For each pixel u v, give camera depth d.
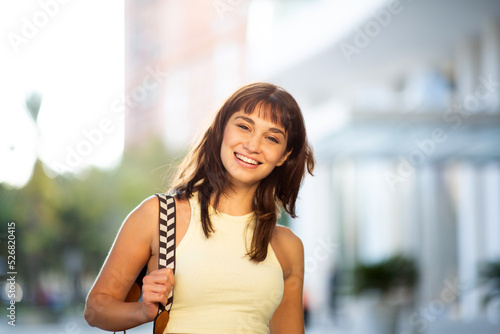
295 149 2.41
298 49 15.63
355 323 9.83
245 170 2.24
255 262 2.25
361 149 13.50
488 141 12.01
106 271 2.19
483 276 12.34
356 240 16.72
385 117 10.95
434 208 13.97
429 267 13.68
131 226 2.21
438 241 13.83
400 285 9.45
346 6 14.28
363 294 9.49
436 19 13.14
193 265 2.15
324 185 17.16
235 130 2.26
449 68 14.78
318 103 17.08
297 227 17.59
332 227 16.88
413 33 13.91
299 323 2.51
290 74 16.25
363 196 16.91
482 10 12.56
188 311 2.15
